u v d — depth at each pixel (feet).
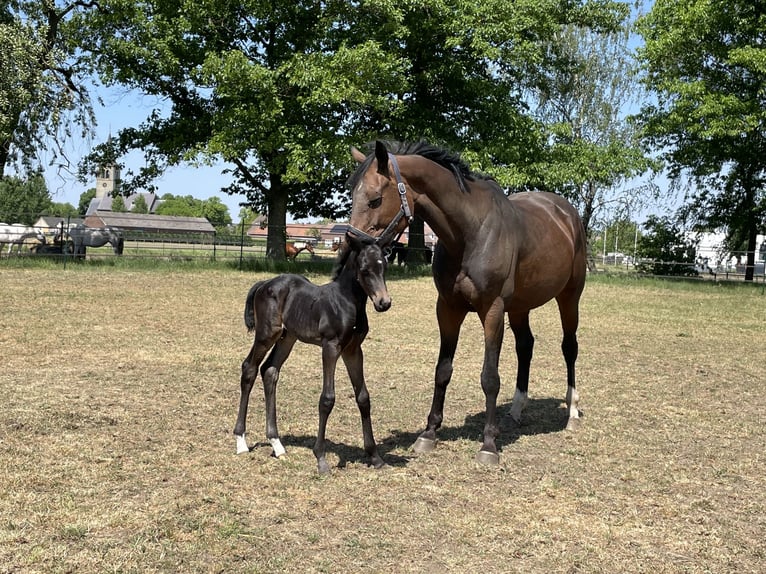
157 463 18.37
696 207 105.50
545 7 85.97
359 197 17.78
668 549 14.49
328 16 81.87
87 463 18.07
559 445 21.89
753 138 91.40
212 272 77.10
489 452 19.65
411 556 13.66
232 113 76.84
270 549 13.70
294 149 76.43
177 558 13.12
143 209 397.80
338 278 18.16
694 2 87.71
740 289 81.51
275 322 19.11
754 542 14.93
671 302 67.10
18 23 71.36
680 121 87.92
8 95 70.23
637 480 18.71
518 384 25.00
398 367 33.12
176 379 28.32
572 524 15.53
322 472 18.13
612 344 42.42
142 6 81.92
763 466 20.12
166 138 86.22
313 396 26.66
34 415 22.00
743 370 35.22
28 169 78.48
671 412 26.35
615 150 91.97
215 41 82.64
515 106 96.48
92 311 46.03
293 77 74.79
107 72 80.38
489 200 20.12
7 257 78.54
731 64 84.74
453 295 20.20
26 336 35.96
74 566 12.60
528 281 22.02
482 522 15.37
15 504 15.21
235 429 19.77
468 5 82.33
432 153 19.72
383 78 75.61
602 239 160.45
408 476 18.29
